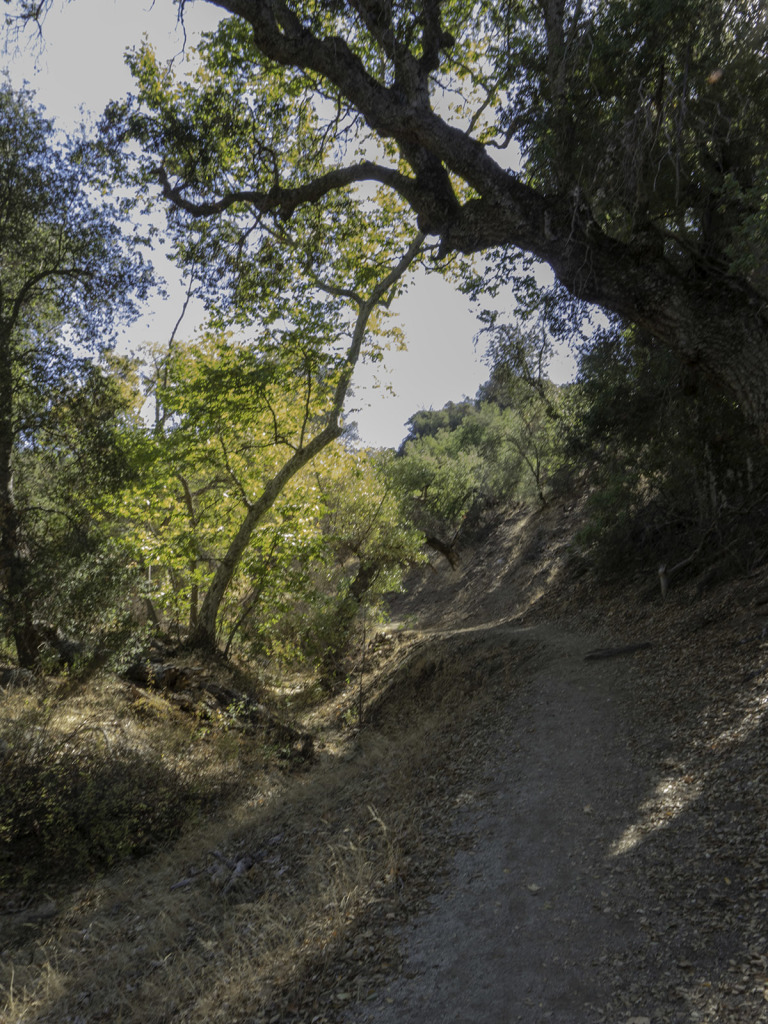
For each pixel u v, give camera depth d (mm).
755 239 8820
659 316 9750
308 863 8766
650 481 20062
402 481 40594
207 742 15219
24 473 18781
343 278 21891
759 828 6484
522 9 11359
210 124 14117
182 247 15445
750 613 13789
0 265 17844
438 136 10109
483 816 8484
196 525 23328
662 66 9570
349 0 10547
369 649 28922
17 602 15578
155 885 9617
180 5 10547
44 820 10531
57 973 7383
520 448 40188
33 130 17141
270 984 5918
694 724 9852
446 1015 5000
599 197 10898
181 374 22500
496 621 29719
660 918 5617
